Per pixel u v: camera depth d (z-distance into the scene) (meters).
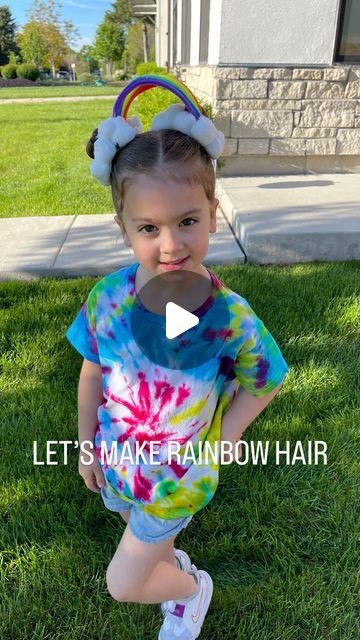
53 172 7.20
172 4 12.98
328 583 1.73
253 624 1.61
